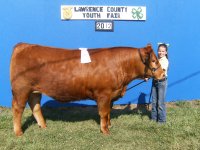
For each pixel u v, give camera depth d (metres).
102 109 3.86
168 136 3.82
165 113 4.17
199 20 4.82
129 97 4.86
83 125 4.18
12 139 3.73
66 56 3.83
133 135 3.88
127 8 4.71
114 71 3.81
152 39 4.81
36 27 4.72
